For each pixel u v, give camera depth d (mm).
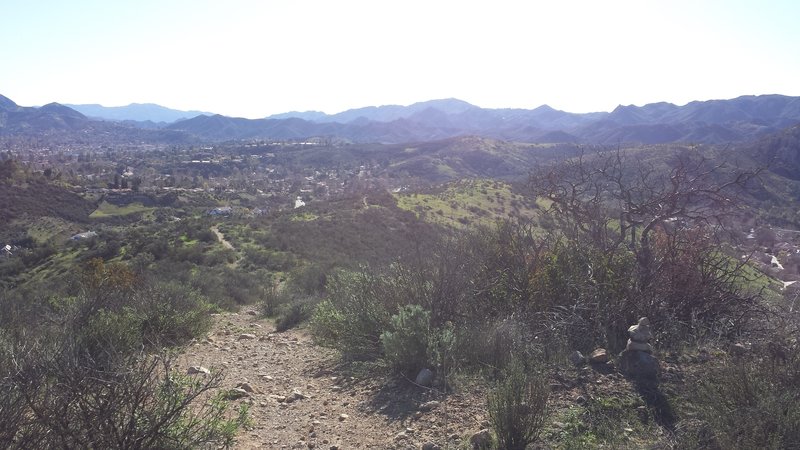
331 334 8289
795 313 5613
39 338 4812
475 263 7250
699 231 6730
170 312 8750
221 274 22844
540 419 4039
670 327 5805
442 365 5688
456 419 4578
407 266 7547
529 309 6410
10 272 31672
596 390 4684
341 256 25750
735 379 4035
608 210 7617
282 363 7465
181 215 69062
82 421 3057
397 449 4168
